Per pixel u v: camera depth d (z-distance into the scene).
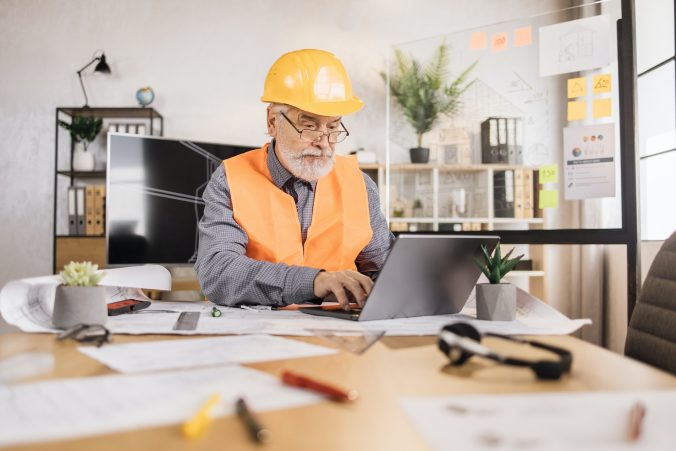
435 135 3.26
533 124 2.92
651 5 2.88
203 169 3.27
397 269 0.92
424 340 0.77
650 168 2.91
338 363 0.61
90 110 3.75
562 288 3.67
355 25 4.05
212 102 4.00
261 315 1.05
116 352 0.66
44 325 0.86
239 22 4.04
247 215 1.48
